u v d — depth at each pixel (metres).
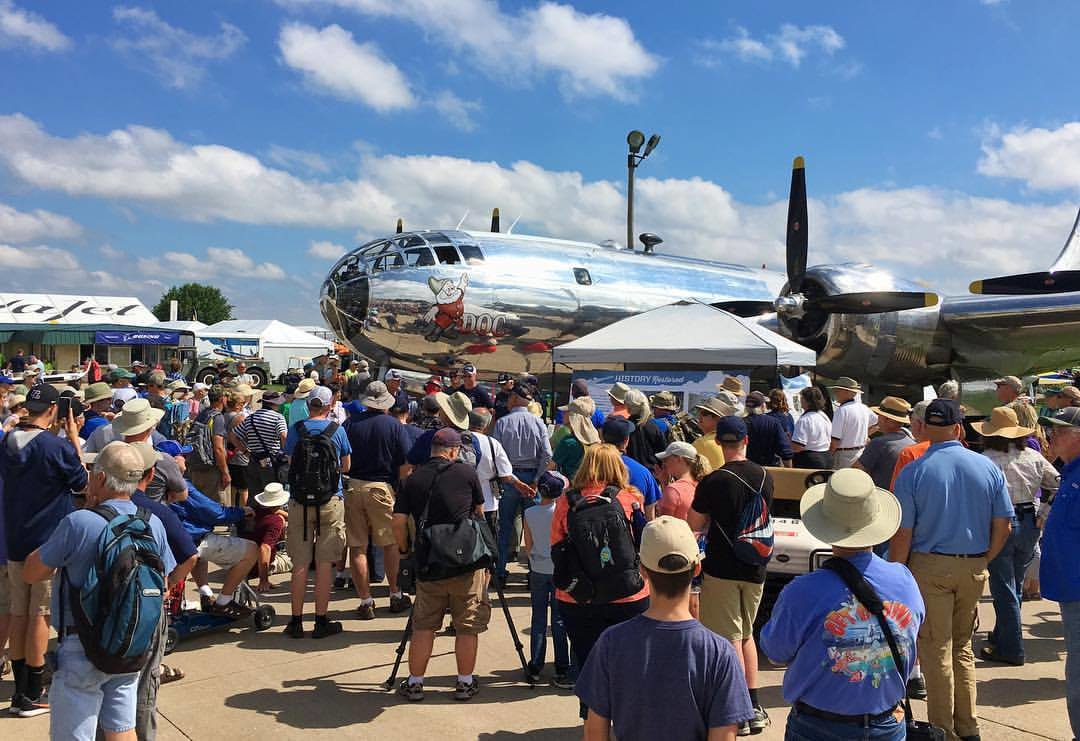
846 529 2.80
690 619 2.49
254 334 38.09
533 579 5.18
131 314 35.25
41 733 4.35
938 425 4.20
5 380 8.69
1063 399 7.15
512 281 14.88
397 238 14.99
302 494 5.98
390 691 5.06
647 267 16.66
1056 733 4.50
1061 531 4.02
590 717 2.49
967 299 15.20
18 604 4.59
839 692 2.69
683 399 9.70
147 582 3.29
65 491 4.72
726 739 2.36
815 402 8.24
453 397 6.34
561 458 7.08
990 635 5.77
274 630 6.31
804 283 14.78
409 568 5.01
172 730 4.44
